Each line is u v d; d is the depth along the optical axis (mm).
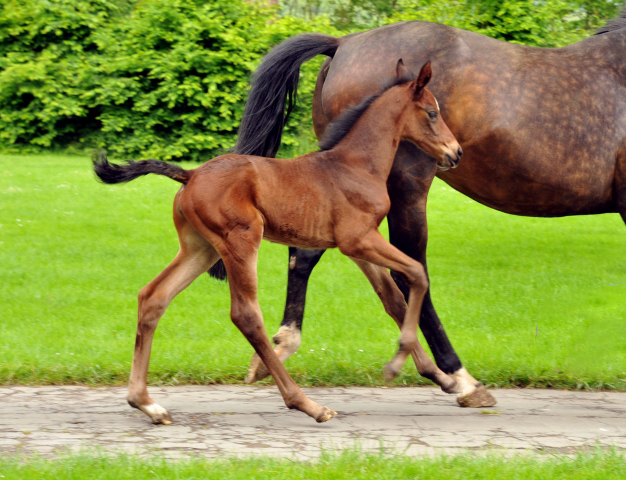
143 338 6262
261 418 6488
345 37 7898
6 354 7938
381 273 6988
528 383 7863
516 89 7234
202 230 6160
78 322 9656
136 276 12086
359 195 6320
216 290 11859
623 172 7395
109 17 26078
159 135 24266
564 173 7324
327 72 7922
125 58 23812
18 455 5270
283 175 6242
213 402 6969
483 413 6801
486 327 10055
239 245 6047
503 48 7434
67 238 14320
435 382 6859
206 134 23812
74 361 7797
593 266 13539
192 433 6020
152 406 6223
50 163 21906
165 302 6336
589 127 7301
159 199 17969
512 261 13938
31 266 12367
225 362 8008
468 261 13891
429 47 7371
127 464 5055
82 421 6273
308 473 4957
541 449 5785
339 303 11125
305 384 7664
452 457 5398
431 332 7145
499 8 20312
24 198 17203
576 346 8953
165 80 23766
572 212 7676
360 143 6477
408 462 5184
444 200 19188
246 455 5398
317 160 6383
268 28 23516
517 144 7207
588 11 20875
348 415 6652
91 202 17266
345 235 6301
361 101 7359
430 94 6648
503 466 5168
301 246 6461
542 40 20406
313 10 26641
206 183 6105
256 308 6129
